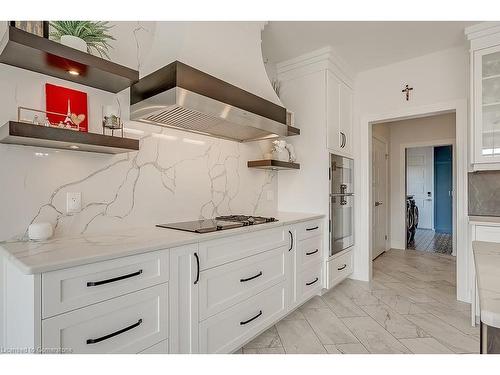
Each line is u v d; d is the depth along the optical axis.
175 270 1.45
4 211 1.36
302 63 3.08
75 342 1.09
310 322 2.37
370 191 3.47
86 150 1.60
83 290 1.11
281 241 2.26
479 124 2.46
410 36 2.67
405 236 5.24
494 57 2.44
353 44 2.82
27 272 0.96
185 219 2.17
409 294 2.99
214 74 1.87
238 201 2.69
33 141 1.31
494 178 2.67
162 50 1.83
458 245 2.81
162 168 2.02
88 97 1.66
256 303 2.00
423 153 8.04
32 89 1.45
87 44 1.55
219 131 2.20
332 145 3.04
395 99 3.23
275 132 2.21
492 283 0.82
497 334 0.65
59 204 1.53
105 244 1.34
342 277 3.19
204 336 1.61
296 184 3.15
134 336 1.28
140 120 1.85
